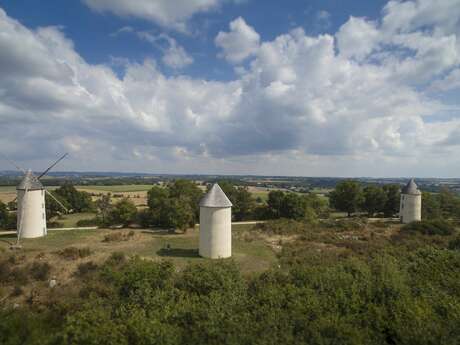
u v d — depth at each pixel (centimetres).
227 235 3191
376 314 1192
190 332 1123
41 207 4225
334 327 1064
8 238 4066
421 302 1230
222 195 3212
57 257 2902
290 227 5066
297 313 1163
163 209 5281
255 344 994
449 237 4284
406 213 6038
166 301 1429
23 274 2375
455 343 977
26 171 4191
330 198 7900
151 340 1012
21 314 1533
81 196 7588
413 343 1008
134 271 1742
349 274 1573
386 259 2081
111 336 1035
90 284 2062
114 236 4066
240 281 1698
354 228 5116
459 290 1441
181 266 2759
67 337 1094
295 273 1717
